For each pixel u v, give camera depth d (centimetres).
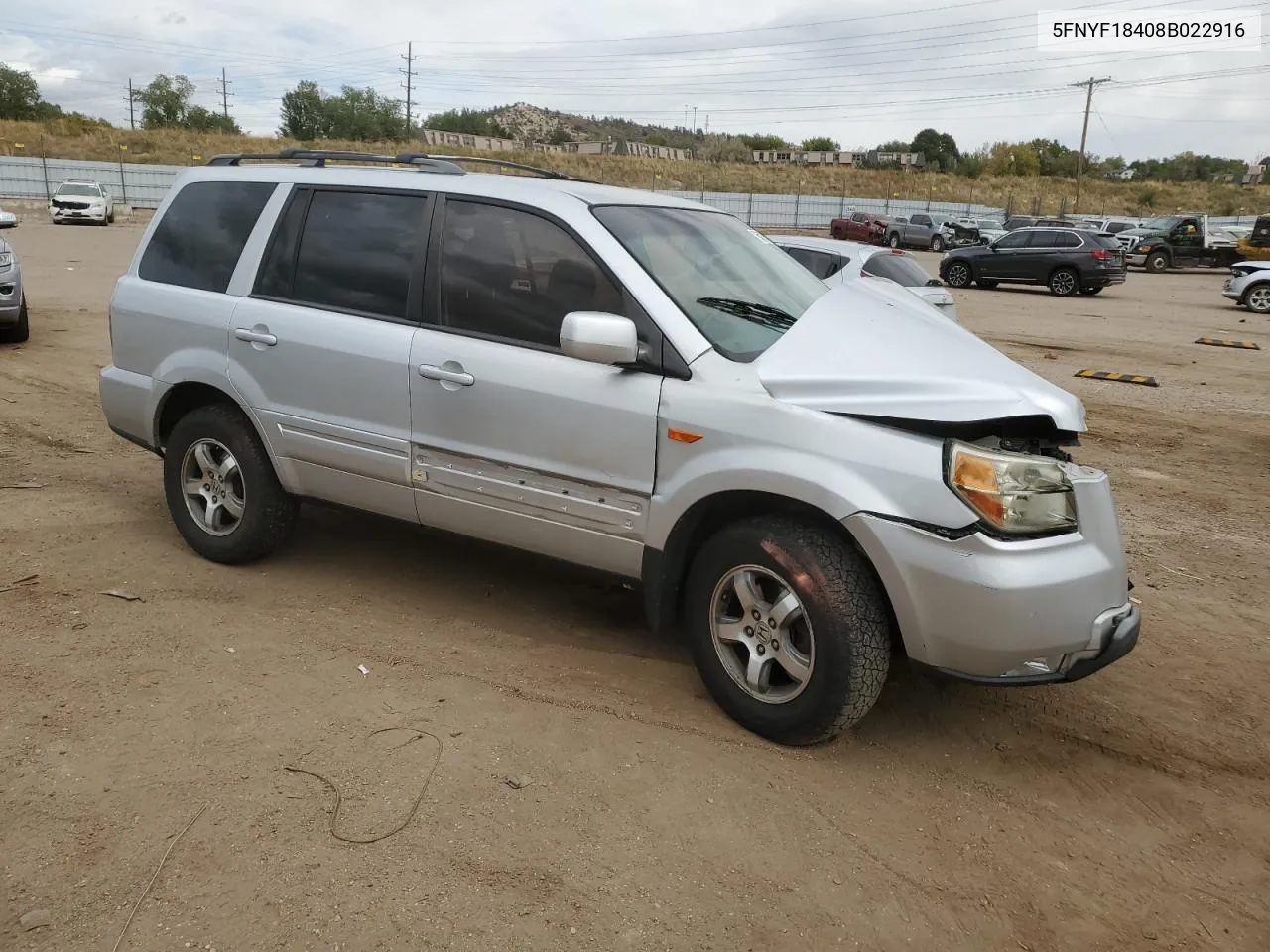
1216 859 292
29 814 276
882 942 249
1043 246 2416
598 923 247
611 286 351
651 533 343
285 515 455
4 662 361
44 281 1645
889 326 351
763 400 319
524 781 304
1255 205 7069
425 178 405
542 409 358
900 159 8038
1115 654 311
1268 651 438
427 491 395
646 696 363
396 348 392
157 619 406
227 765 305
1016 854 288
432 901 251
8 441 664
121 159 5000
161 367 463
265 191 449
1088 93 6544
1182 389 1115
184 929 237
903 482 298
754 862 275
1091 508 310
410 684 363
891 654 339
